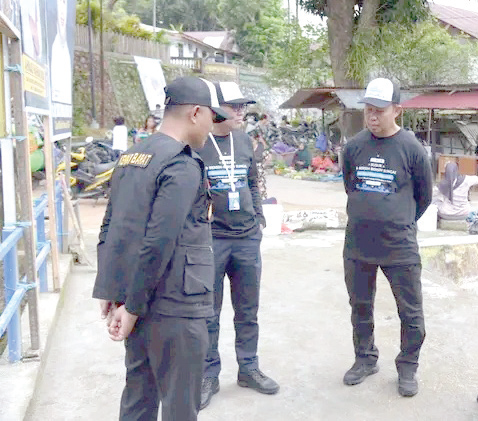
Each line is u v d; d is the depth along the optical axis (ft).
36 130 36.60
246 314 12.52
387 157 11.80
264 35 162.20
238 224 11.98
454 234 29.73
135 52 95.61
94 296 7.71
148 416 8.49
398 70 64.18
